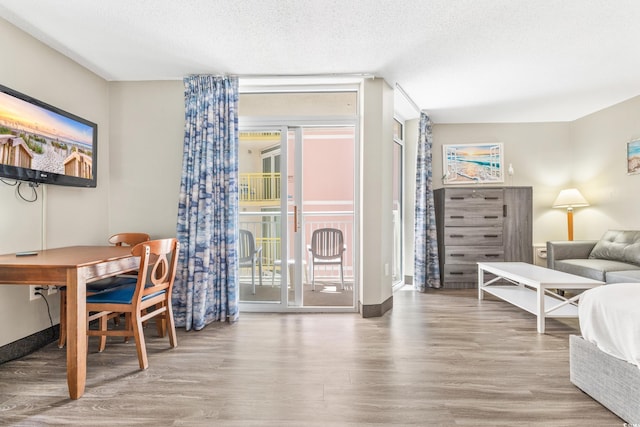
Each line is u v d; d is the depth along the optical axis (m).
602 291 1.71
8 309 2.24
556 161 4.82
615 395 1.58
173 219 3.20
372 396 1.78
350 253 4.96
